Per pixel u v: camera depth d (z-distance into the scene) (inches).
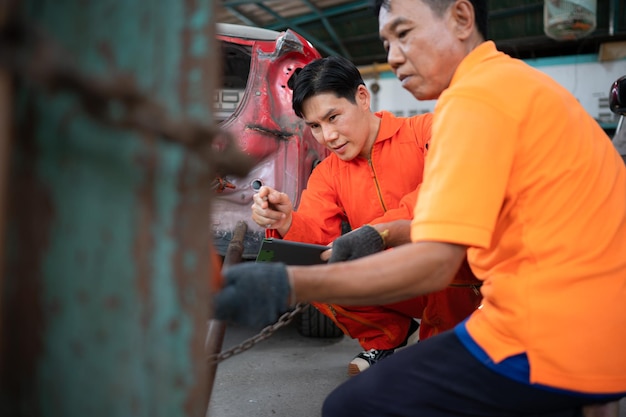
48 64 17.5
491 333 37.6
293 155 98.7
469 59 41.4
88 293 21.9
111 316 22.2
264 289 31.6
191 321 24.2
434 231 34.3
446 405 39.4
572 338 35.5
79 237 21.5
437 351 39.8
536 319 35.8
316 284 32.9
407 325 79.2
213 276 29.5
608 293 36.5
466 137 35.5
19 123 20.7
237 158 25.6
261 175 97.7
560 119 38.0
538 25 293.4
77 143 20.9
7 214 20.8
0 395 21.9
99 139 21.0
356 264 34.1
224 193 96.3
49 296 21.6
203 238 24.9
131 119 20.2
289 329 117.8
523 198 37.2
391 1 42.1
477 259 40.9
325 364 95.6
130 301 22.3
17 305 21.5
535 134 37.0
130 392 22.8
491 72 38.8
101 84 18.9
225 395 81.7
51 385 22.2
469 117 36.1
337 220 80.7
